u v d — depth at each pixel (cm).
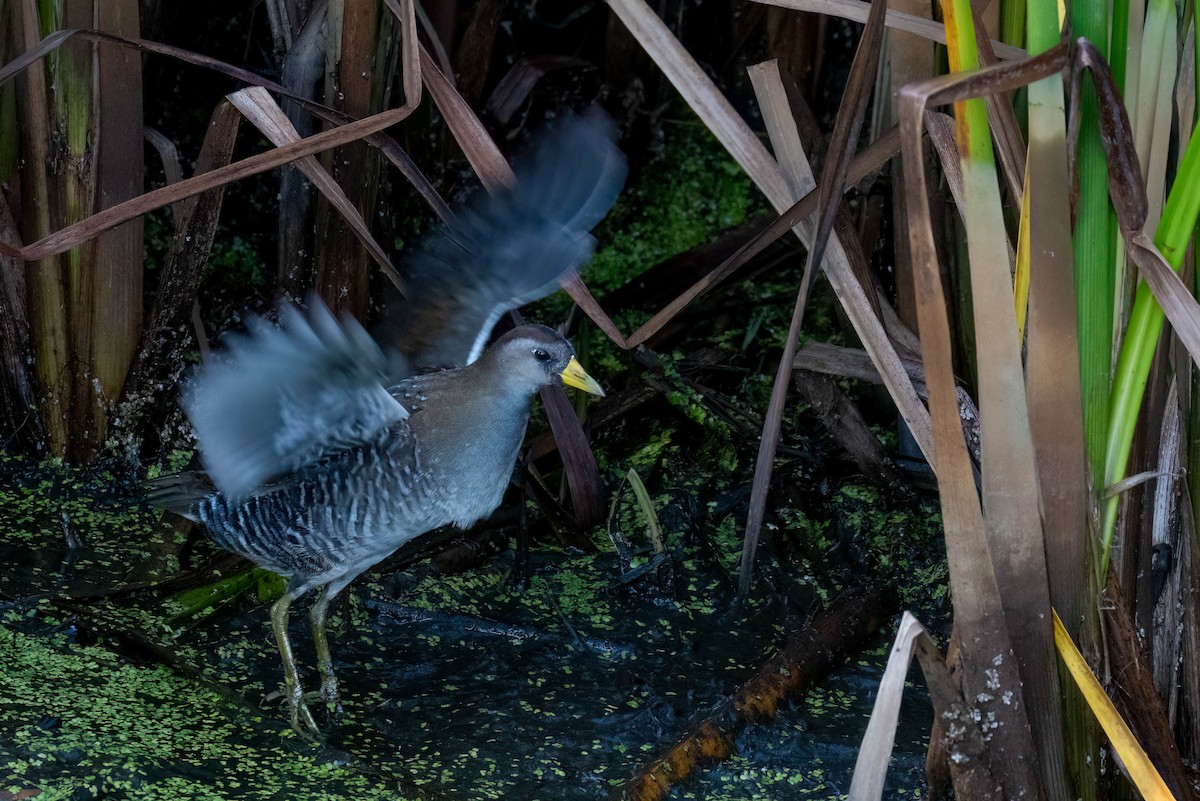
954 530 501
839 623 746
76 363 831
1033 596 516
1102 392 516
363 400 582
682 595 798
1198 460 567
